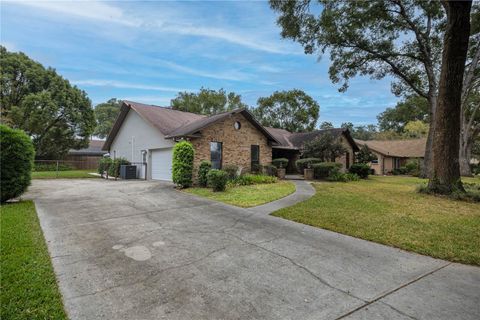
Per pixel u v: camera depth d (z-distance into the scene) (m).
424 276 3.56
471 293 3.13
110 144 22.86
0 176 8.02
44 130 27.05
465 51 9.39
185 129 14.30
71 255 4.14
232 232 5.38
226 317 2.62
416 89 18.70
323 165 16.30
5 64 24.52
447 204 8.19
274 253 4.30
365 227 5.66
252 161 16.34
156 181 15.35
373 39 16.61
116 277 3.44
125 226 5.75
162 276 3.48
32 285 3.11
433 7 15.39
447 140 9.81
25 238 4.71
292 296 3.03
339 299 2.98
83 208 7.56
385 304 2.88
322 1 12.20
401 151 32.00
